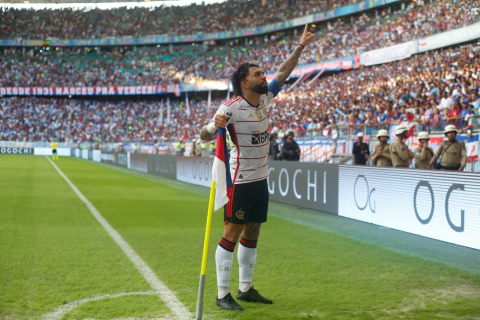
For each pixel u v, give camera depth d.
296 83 31.83
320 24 35.31
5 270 3.88
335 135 17.30
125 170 22.45
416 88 19.53
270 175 10.16
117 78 43.16
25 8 49.06
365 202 7.02
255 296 3.24
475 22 19.83
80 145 42.56
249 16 40.28
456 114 13.94
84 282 3.59
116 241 5.27
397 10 29.64
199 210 8.26
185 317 2.86
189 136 32.53
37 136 43.62
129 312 2.93
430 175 5.66
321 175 8.26
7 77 44.16
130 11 47.34
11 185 11.74
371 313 2.98
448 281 3.78
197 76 40.19
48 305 3.03
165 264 4.24
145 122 42.38
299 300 3.26
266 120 3.25
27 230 5.78
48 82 43.69
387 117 17.91
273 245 5.24
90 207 8.24
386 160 8.62
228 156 3.07
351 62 27.66
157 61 44.03
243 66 3.09
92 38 45.84
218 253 3.17
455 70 18.64
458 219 5.22
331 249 5.04
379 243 5.39
